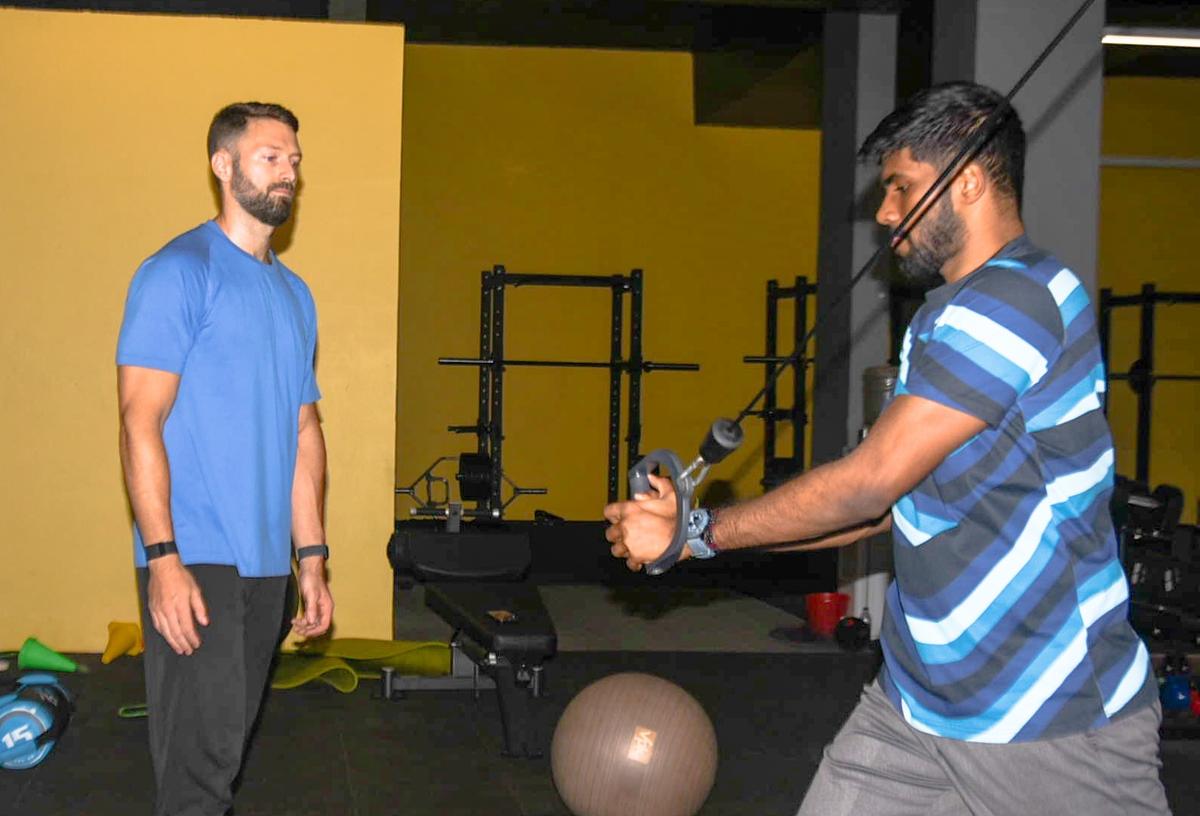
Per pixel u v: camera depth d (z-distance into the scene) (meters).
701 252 8.66
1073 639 1.43
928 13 6.92
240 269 2.45
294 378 2.52
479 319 8.41
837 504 1.43
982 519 1.44
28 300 4.77
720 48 7.82
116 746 3.68
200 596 2.29
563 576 7.04
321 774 3.49
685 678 4.75
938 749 1.50
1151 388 8.19
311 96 4.93
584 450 8.57
